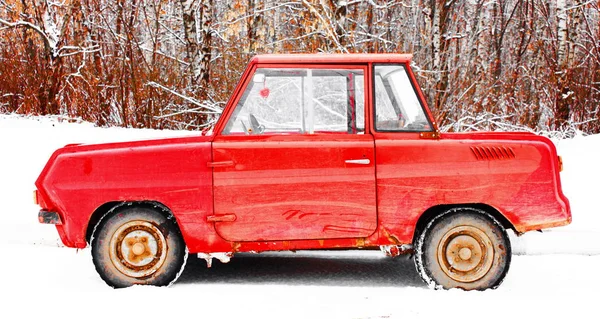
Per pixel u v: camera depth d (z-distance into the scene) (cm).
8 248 773
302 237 574
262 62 582
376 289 590
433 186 575
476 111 1480
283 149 576
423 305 532
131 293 564
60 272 660
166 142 584
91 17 1695
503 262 579
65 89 1460
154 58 1509
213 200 574
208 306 528
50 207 585
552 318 498
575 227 799
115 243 582
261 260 737
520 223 580
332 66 584
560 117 1689
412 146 579
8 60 1491
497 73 2200
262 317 499
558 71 1758
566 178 989
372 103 584
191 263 716
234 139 580
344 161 575
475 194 577
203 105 1303
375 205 574
